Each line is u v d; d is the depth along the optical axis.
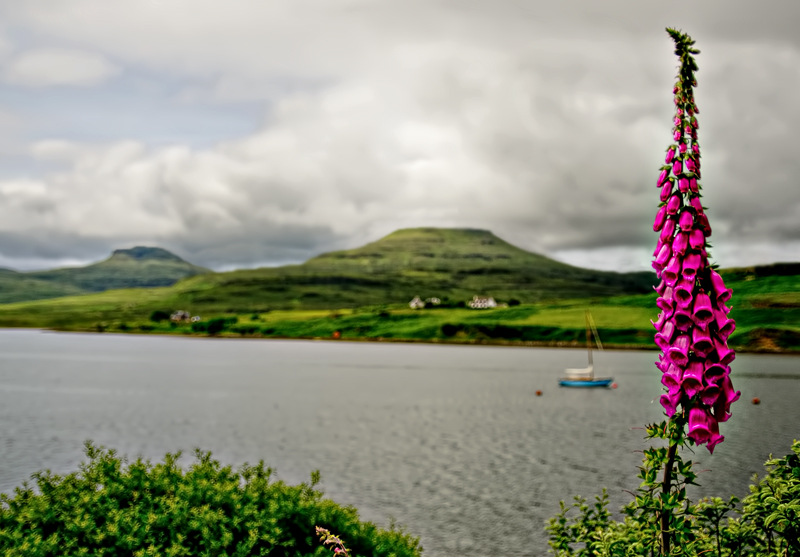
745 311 123.12
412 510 38.09
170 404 101.88
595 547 10.04
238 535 11.30
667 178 6.79
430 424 80.56
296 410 95.81
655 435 6.78
